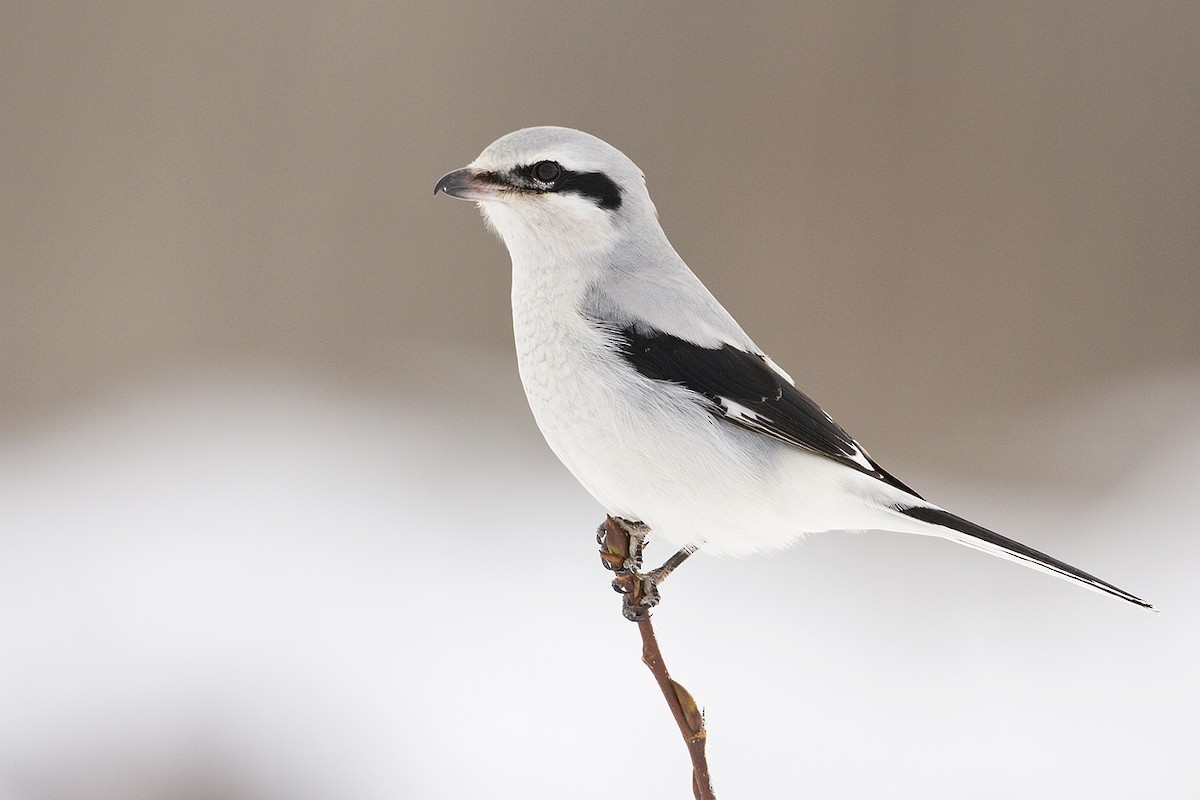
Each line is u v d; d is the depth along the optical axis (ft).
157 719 28.89
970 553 40.68
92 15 48.32
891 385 46.78
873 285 47.62
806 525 19.84
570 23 48.39
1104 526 41.09
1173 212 48.78
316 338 49.26
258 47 49.16
